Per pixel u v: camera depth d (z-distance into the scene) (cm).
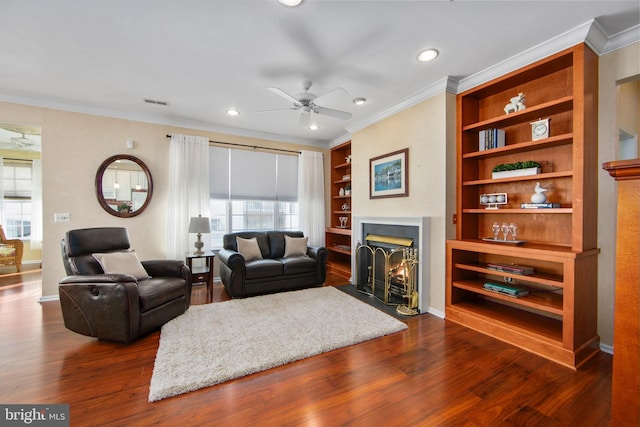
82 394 175
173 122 429
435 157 315
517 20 205
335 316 303
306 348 232
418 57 256
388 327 274
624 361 91
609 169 93
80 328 246
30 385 184
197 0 185
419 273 321
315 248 436
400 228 355
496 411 162
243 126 465
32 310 321
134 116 403
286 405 167
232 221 484
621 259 92
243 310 320
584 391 180
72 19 203
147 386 184
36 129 370
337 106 372
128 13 197
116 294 238
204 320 290
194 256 385
